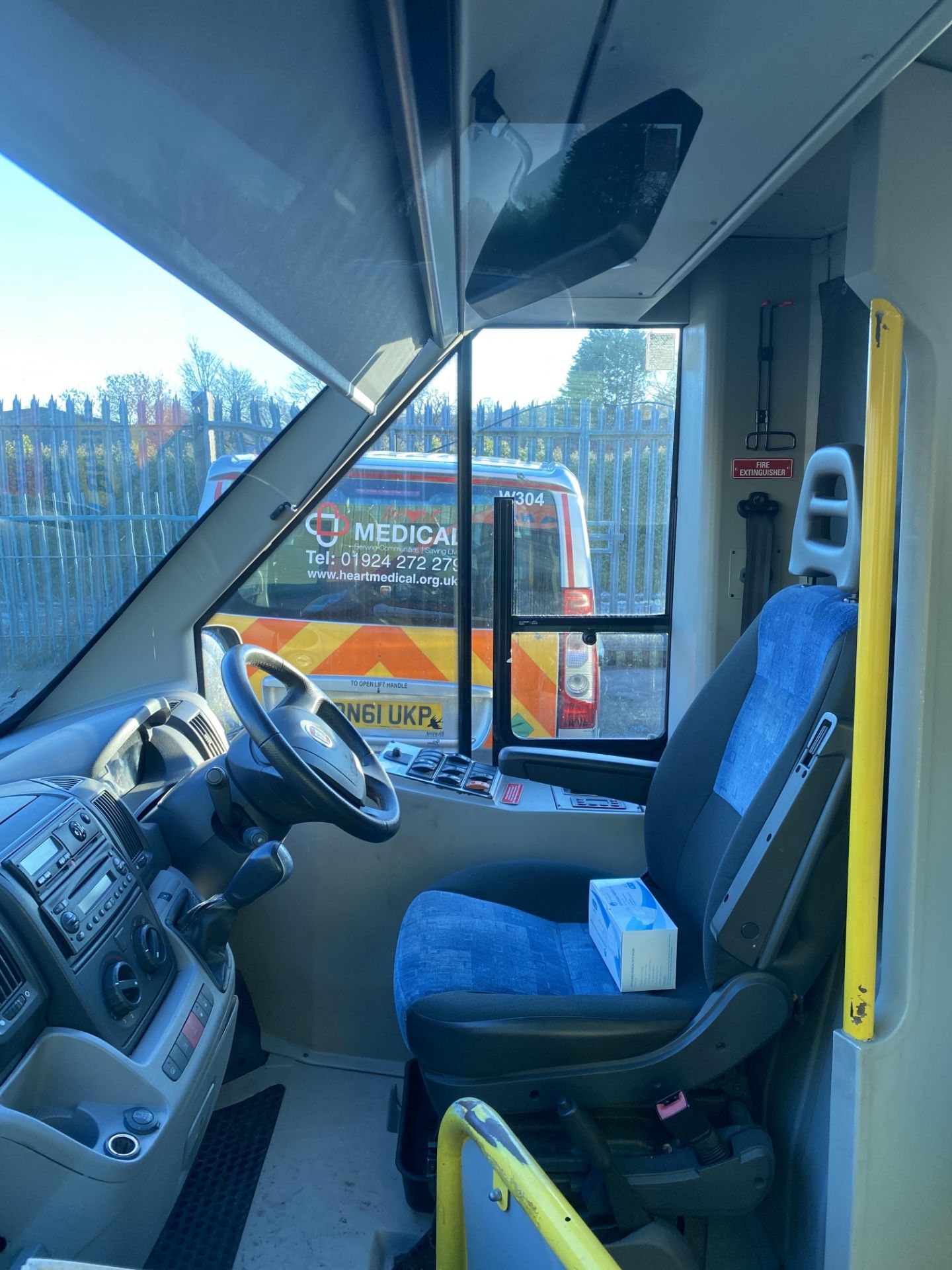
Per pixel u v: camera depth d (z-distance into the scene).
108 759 1.68
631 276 1.91
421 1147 1.82
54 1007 1.23
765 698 1.79
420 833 2.26
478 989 1.58
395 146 0.82
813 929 1.47
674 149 1.01
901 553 1.21
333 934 2.26
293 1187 1.85
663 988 1.66
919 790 1.21
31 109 0.56
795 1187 1.55
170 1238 1.71
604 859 2.30
